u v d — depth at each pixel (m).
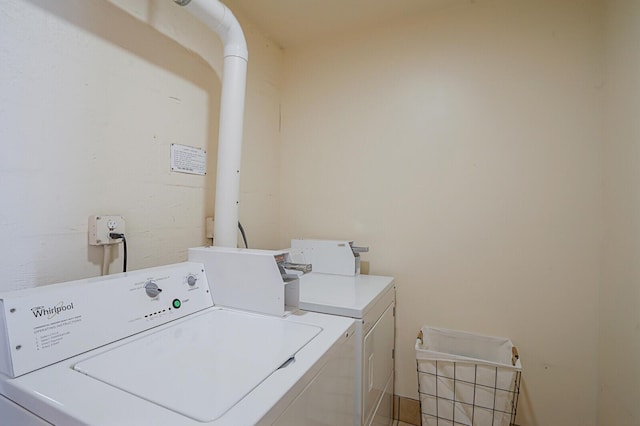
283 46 2.22
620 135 1.30
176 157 1.46
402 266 1.88
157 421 0.54
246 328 1.00
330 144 2.09
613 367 1.33
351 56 2.04
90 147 1.14
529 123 1.61
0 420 0.70
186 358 0.79
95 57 1.15
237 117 1.48
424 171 1.83
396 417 1.85
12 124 0.94
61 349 0.77
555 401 1.55
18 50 0.95
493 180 1.68
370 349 1.29
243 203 1.92
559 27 1.56
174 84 1.45
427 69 1.83
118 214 1.23
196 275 1.19
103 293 0.89
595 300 1.48
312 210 2.15
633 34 1.21
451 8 1.77
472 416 1.45
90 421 0.55
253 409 0.58
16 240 0.96
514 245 1.64
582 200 1.51
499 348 1.64
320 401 0.81
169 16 1.43
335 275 1.84
